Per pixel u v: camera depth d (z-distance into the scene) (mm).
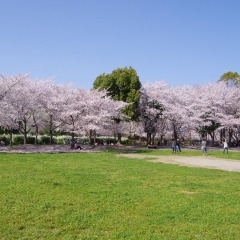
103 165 19047
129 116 42938
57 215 8484
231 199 10734
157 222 8117
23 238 6855
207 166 21094
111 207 9383
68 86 38875
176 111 44031
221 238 7121
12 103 31797
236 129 48250
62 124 38344
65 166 17953
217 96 47250
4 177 13398
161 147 43375
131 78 44250
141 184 13070
